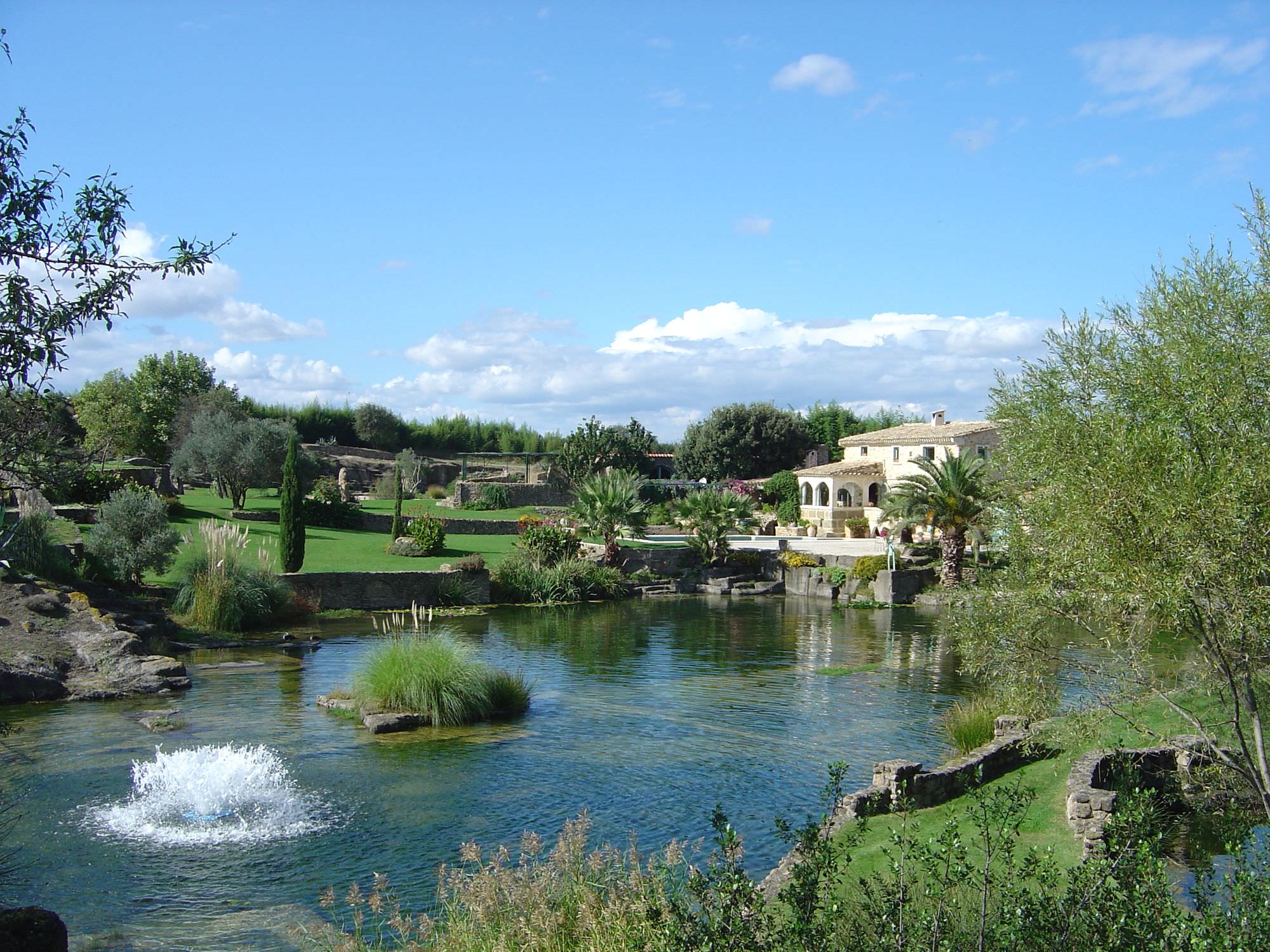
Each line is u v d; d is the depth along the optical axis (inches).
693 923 229.8
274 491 2518.5
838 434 3631.9
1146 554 343.0
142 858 469.7
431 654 797.2
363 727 738.8
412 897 431.2
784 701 868.6
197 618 1133.1
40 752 645.3
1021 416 494.0
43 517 1095.0
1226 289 391.2
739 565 1847.9
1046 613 485.4
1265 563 322.0
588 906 323.3
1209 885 307.9
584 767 645.3
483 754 671.8
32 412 238.5
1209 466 336.5
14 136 228.1
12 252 230.7
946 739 733.9
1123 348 413.7
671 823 540.7
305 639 1124.5
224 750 648.4
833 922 235.6
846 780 622.5
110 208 239.6
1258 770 419.8
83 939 383.6
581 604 1608.0
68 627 917.2
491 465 3499.0
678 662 1074.1
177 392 2856.8
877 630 1327.5
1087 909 240.2
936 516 1571.1
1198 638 365.4
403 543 1692.9
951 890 275.1
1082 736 494.0
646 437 3521.2
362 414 3486.7
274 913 410.9
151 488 1843.0
